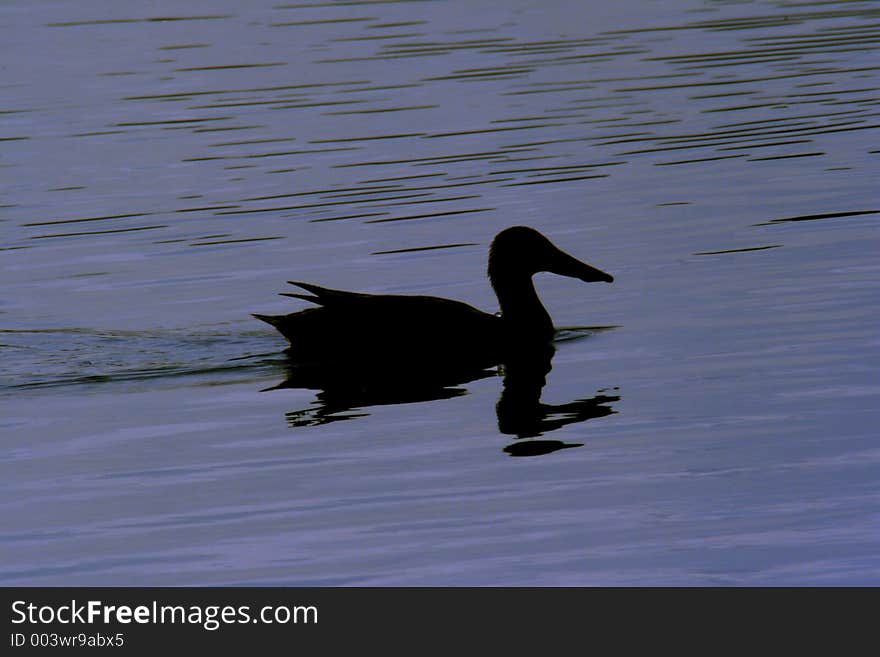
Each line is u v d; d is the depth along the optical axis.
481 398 14.47
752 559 10.45
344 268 19.22
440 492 11.94
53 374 15.56
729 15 36.22
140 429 13.79
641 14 36.75
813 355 15.00
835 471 11.95
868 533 10.76
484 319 16.77
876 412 13.24
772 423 13.16
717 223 20.34
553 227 20.59
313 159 24.44
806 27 34.34
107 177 23.88
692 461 12.37
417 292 18.31
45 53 33.56
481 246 19.92
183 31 35.75
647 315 16.94
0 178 24.03
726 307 16.91
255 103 28.30
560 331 16.77
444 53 32.28
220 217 21.59
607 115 26.67
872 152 23.52
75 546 11.06
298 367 15.77
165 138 26.08
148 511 11.71
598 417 13.66
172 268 19.44
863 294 16.92
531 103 27.70
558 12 37.03
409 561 10.63
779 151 23.95
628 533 10.98
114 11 38.56
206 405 14.50
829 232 19.58
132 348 16.39
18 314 17.72
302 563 10.66
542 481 12.09
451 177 23.17
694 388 14.30
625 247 19.59
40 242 20.73
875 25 34.03
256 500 11.88
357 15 37.16
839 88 28.05
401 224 21.03
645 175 22.95
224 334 16.91
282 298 18.09
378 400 14.54
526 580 10.30
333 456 12.87
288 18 37.09
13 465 12.87
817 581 10.11
